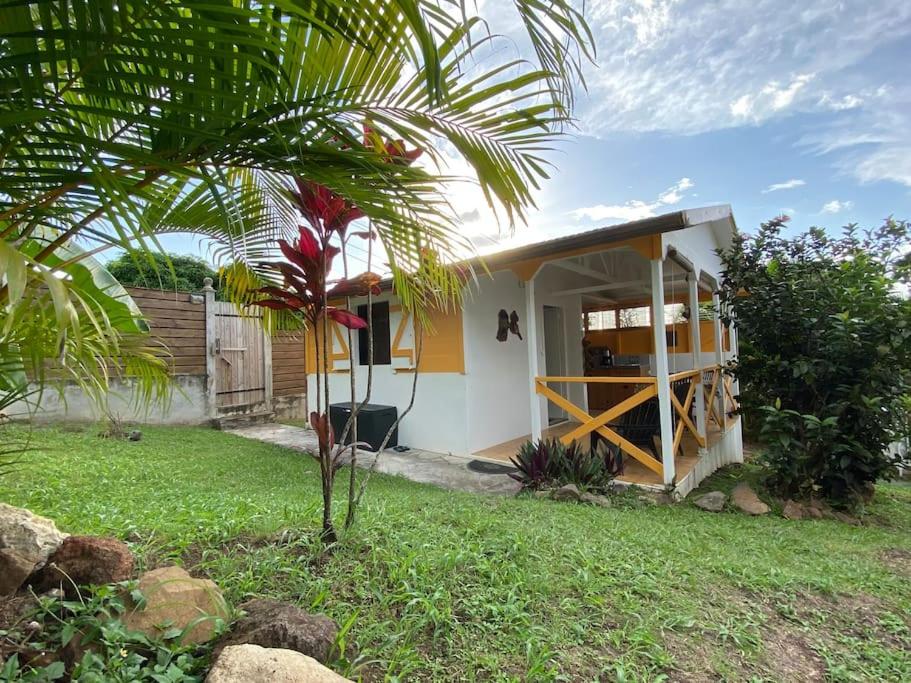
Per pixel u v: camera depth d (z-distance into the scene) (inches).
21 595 59.7
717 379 297.0
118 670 48.2
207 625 57.5
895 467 195.9
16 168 44.8
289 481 185.3
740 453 334.0
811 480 203.6
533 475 195.6
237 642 53.9
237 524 92.7
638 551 110.1
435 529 105.0
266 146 50.2
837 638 80.2
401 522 106.2
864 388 193.2
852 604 94.9
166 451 230.5
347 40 42.1
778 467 199.9
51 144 43.4
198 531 88.6
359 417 274.1
